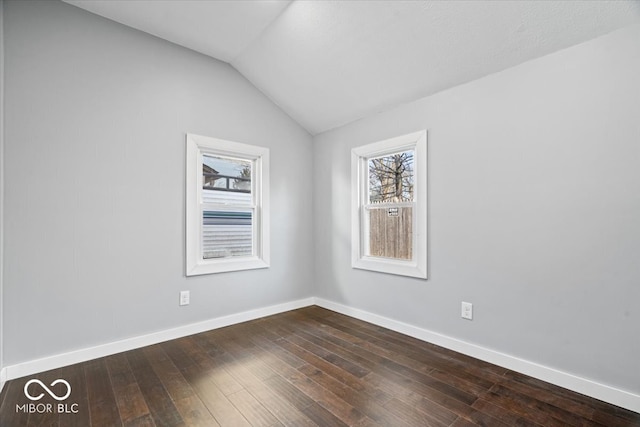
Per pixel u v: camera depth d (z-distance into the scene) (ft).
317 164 12.35
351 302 11.00
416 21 6.93
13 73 6.72
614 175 5.68
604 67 5.77
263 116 11.05
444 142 8.28
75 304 7.45
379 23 7.29
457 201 8.01
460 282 7.96
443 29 6.86
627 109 5.54
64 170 7.32
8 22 6.70
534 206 6.68
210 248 9.96
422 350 8.10
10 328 6.63
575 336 6.14
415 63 7.88
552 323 6.43
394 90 8.90
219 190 10.24
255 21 8.24
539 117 6.59
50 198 7.13
